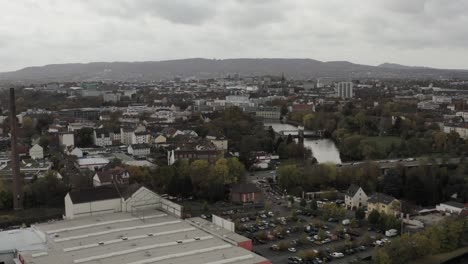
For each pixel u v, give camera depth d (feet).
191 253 591.37
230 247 613.93
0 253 614.34
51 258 579.07
